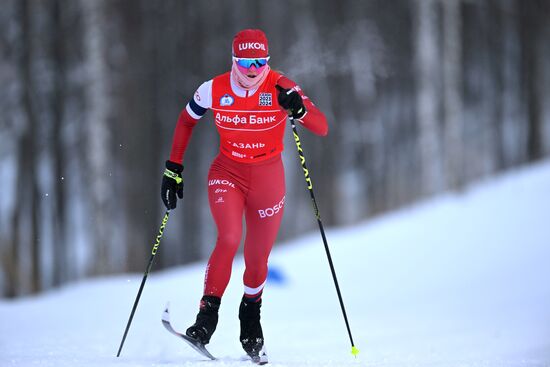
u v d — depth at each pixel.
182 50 72.00
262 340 14.37
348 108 75.06
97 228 55.53
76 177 69.00
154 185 68.81
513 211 54.53
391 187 85.25
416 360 16.59
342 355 17.61
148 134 67.88
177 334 13.66
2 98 59.34
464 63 88.19
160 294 34.69
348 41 68.69
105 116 56.25
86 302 32.84
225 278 14.08
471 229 51.34
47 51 59.78
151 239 69.19
